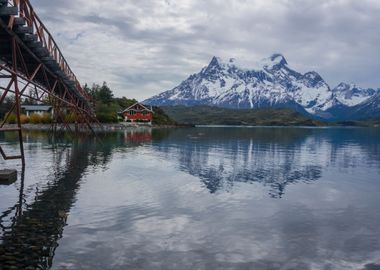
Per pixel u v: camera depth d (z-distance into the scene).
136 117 132.00
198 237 11.78
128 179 21.50
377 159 36.38
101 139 56.56
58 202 15.66
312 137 85.00
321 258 10.40
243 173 25.16
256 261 10.08
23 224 12.58
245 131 113.56
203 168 27.05
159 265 9.60
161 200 16.52
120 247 10.72
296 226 13.23
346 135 102.44
